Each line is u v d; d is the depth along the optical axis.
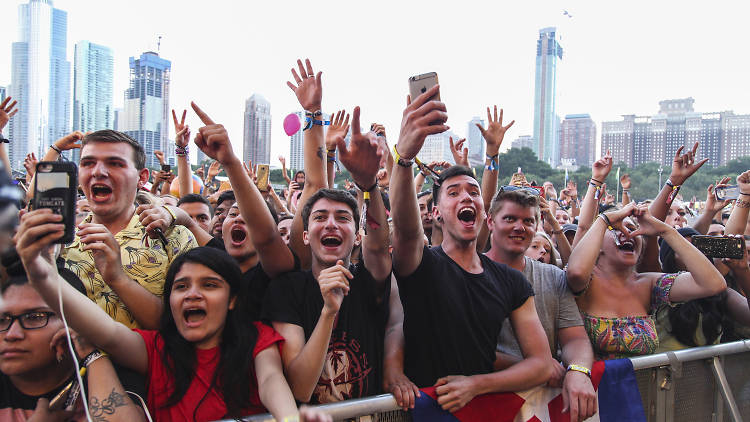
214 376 2.20
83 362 2.04
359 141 2.19
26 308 1.97
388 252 2.59
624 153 112.75
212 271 2.26
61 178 1.75
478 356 2.60
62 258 2.34
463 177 2.87
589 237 3.08
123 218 2.63
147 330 2.32
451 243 2.82
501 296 2.69
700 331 3.17
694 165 3.99
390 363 2.62
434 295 2.60
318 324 2.17
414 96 2.36
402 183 2.33
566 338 2.98
